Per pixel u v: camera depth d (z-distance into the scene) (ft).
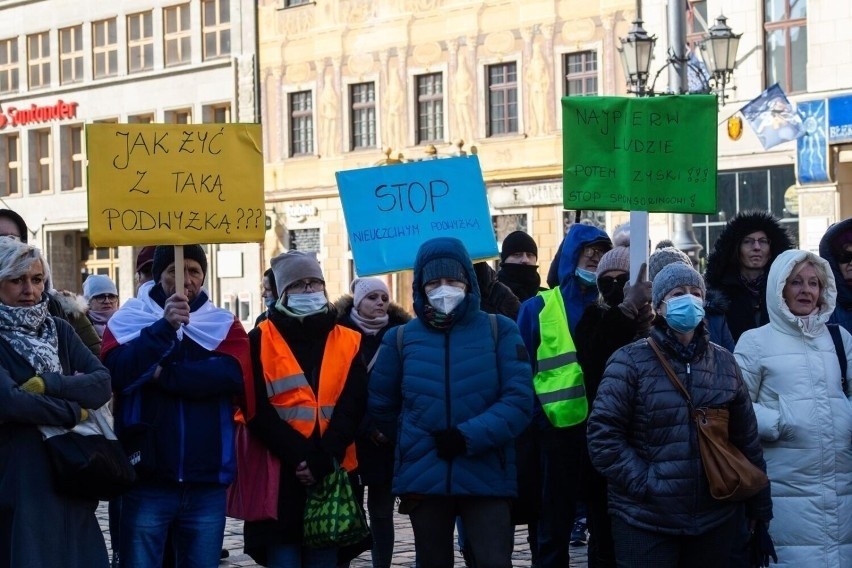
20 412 23.49
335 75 136.98
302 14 139.64
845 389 27.86
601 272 29.58
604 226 118.01
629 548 25.02
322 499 27.48
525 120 122.42
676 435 24.76
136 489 26.50
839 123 100.94
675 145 29.04
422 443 26.13
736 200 107.34
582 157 29.07
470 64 126.11
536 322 31.17
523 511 30.81
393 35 131.75
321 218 138.82
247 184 28.48
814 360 27.48
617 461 24.88
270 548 27.86
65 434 24.14
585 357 28.27
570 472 30.71
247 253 145.79
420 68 129.80
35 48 166.81
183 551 27.02
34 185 167.32
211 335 27.07
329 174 137.69
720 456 24.73
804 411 27.17
